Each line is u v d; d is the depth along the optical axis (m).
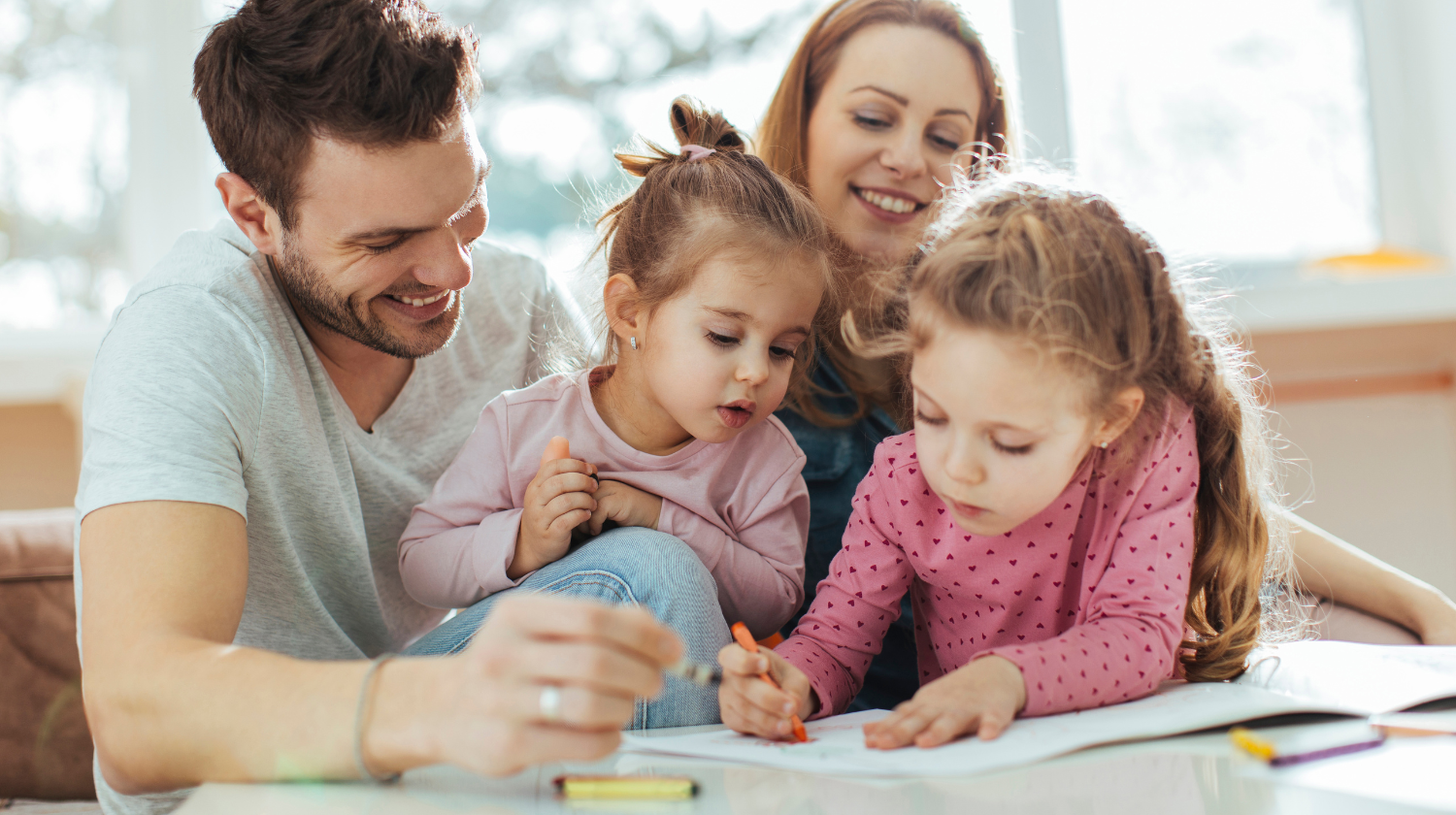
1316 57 2.23
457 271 0.91
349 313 0.92
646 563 0.80
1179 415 0.80
